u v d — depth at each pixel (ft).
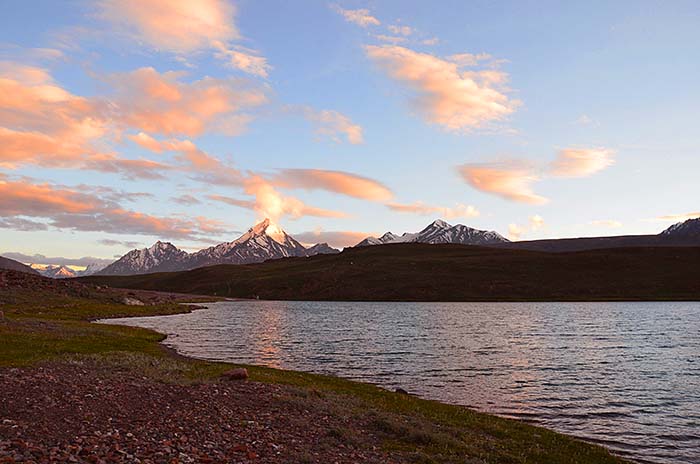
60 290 446.19
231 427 66.85
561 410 110.32
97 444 53.36
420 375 154.30
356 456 60.75
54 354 127.34
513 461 65.98
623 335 283.59
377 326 353.31
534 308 615.98
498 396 124.36
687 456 80.02
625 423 100.01
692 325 351.46
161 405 75.20
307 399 90.99
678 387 136.67
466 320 415.23
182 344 226.38
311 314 506.07
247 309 595.88
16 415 61.82
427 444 69.36
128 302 475.31
